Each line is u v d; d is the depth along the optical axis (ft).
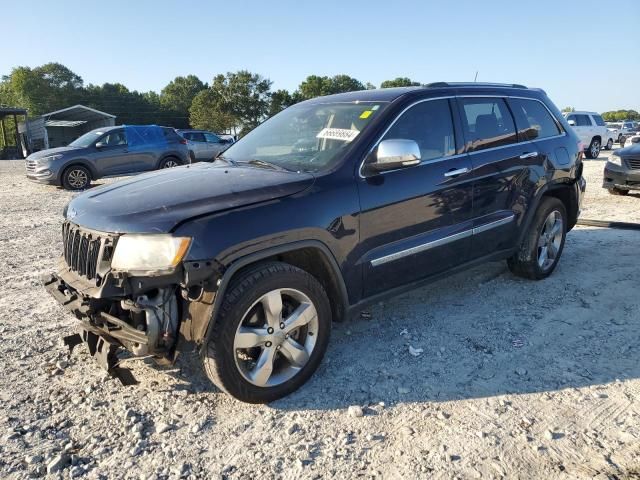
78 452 8.66
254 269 9.58
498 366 11.32
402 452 8.54
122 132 47.57
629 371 11.00
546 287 16.17
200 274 8.71
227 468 8.25
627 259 19.01
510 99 15.58
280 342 9.98
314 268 10.94
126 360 11.74
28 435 9.06
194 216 9.02
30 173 45.01
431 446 8.66
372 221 11.21
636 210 29.09
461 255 13.58
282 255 10.43
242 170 11.54
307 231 10.02
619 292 15.64
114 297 8.92
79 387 10.66
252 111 238.27
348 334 13.02
